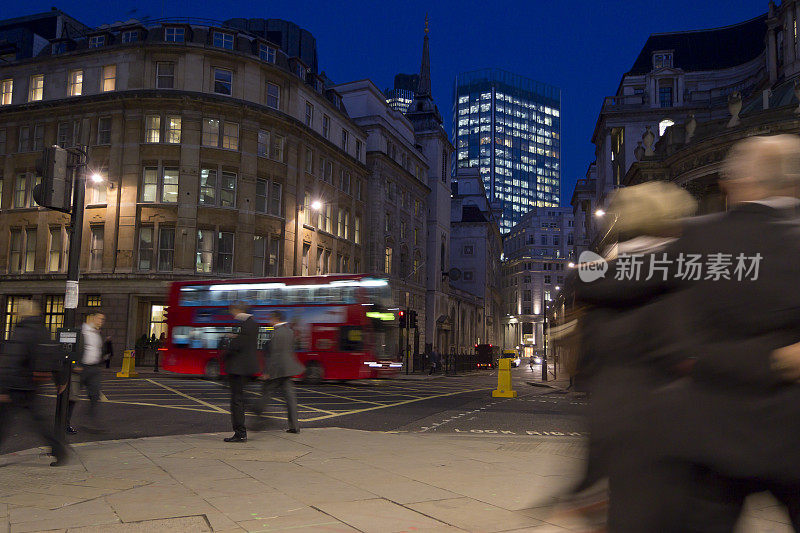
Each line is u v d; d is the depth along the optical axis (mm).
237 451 7676
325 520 4426
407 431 11344
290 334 9789
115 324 33219
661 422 1955
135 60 35531
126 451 7566
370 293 23062
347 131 46688
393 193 52500
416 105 65250
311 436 9289
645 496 1955
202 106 35156
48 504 4812
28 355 6340
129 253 33812
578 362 2287
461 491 5500
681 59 59781
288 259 38312
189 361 24453
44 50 40625
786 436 1835
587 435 2186
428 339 59219
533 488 5648
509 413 14625
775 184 2055
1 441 6375
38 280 35375
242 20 82000
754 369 1878
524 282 138750
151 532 4082
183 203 34281
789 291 1869
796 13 39531
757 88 46031
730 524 1915
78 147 7902
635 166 33938
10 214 36906
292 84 39438
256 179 36656
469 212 89438
